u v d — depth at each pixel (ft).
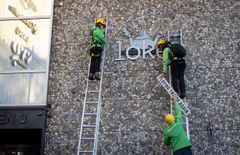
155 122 29.66
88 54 32.37
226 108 29.17
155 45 31.53
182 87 28.78
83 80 31.73
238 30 30.91
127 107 30.40
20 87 32.68
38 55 33.17
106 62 31.83
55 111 31.32
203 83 30.01
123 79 31.17
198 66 30.50
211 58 30.55
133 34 32.19
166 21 32.04
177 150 24.43
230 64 30.19
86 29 33.09
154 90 30.45
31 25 34.04
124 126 29.94
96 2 33.60
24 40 33.83
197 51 30.89
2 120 31.60
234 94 29.40
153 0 32.81
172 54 29.40
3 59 33.65
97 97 30.91
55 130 30.81
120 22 32.71
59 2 34.24
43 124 30.91
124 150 29.37
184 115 28.86
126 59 31.63
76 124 30.68
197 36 31.24
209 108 29.35
